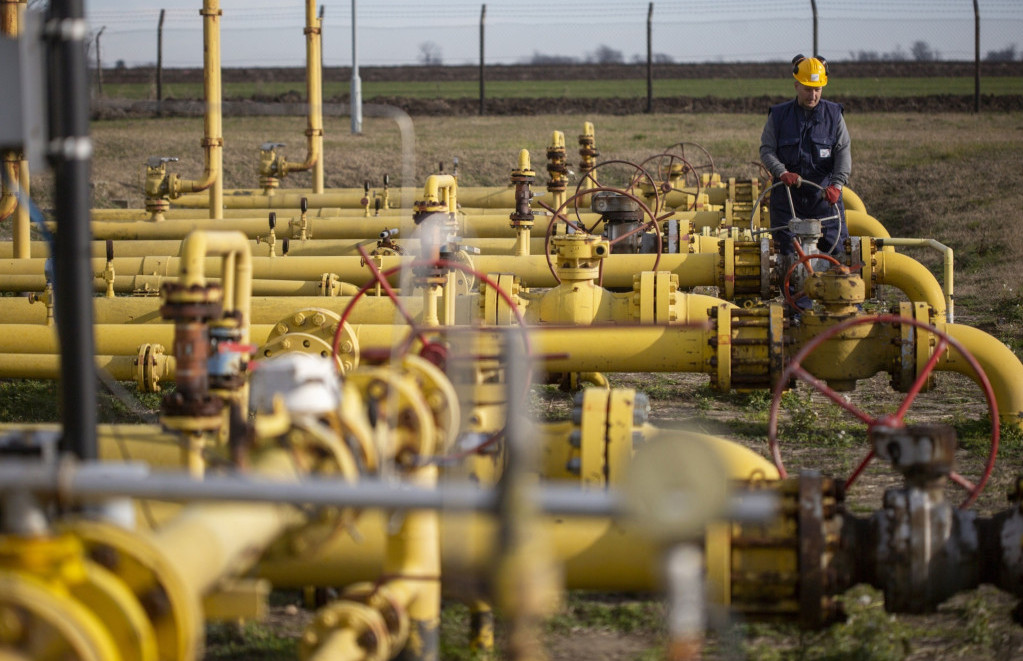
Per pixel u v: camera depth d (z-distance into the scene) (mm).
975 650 4121
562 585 3992
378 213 16344
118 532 2350
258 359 5922
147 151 25344
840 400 4223
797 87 9797
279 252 12422
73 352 2775
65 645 2150
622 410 4180
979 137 25719
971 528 3777
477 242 12172
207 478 2324
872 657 3979
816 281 6715
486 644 4055
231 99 34688
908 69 40188
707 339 6770
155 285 10789
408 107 34219
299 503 2291
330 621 3199
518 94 39719
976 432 7051
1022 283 13828
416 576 3494
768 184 14922
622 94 39031
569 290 7336
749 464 4164
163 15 30219
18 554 2264
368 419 3385
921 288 9773
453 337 4031
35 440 2736
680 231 11008
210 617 3012
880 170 22281
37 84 2748
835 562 3746
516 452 2270
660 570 3734
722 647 4070
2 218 10438
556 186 13281
